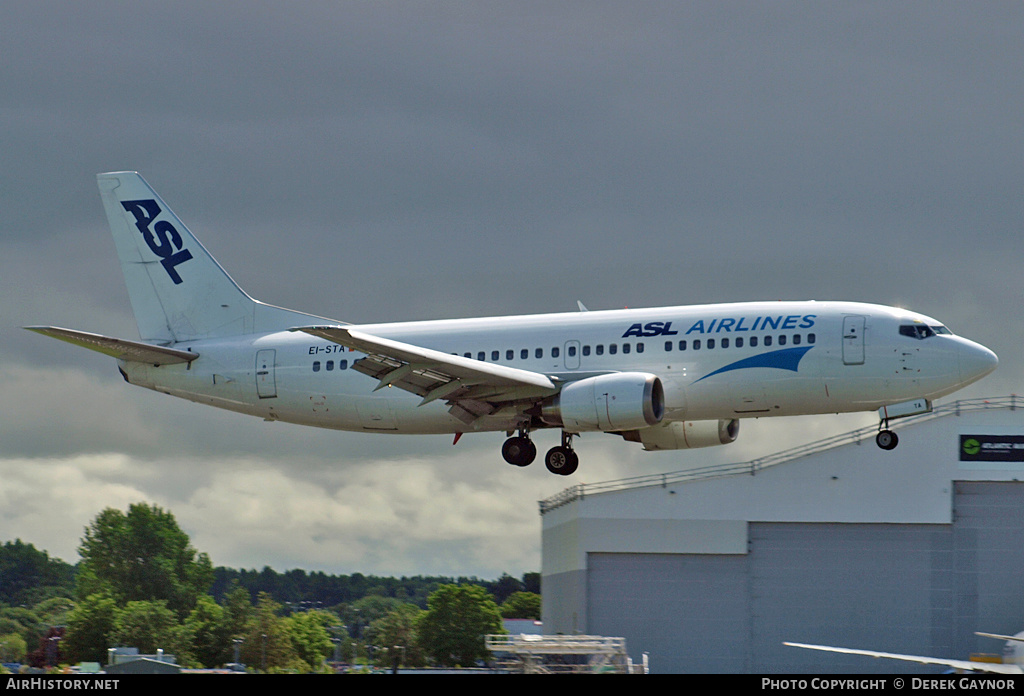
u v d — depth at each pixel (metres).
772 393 117.06
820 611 134.00
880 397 115.06
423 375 119.44
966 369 112.88
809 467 136.38
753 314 119.19
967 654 132.12
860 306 117.50
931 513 134.62
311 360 133.38
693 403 119.62
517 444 134.62
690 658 134.25
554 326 125.81
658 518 136.38
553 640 115.88
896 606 133.50
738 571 135.12
